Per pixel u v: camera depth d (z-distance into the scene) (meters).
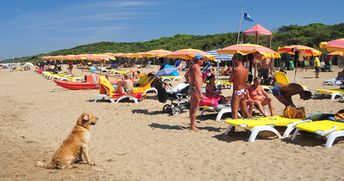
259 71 17.81
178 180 5.64
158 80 11.78
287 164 6.21
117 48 99.00
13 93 20.22
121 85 14.50
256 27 17.56
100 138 8.57
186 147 7.53
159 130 9.22
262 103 9.81
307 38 51.69
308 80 22.72
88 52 107.25
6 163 6.75
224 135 8.43
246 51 13.74
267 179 5.53
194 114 8.96
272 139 7.89
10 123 10.88
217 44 65.19
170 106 11.53
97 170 6.23
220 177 5.70
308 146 7.25
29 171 6.23
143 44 95.12
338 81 18.73
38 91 20.72
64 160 6.29
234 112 8.72
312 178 5.48
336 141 7.48
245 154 6.88
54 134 9.26
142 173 6.03
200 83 8.81
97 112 12.20
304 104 12.55
